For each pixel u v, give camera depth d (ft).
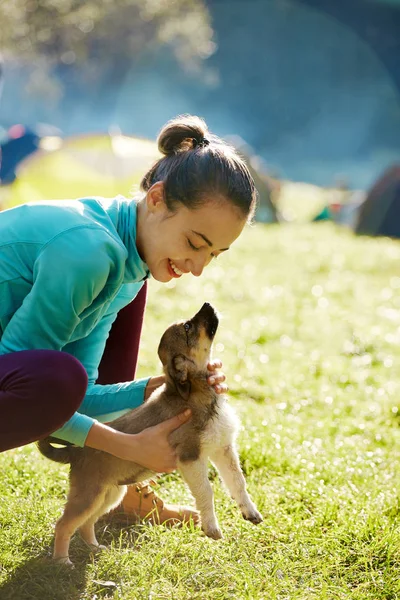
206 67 208.13
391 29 211.61
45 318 12.17
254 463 18.29
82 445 12.80
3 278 12.32
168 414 14.37
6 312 12.63
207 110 208.64
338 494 16.29
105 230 12.37
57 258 12.00
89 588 12.69
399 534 14.39
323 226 79.30
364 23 212.84
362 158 200.85
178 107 196.24
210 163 12.13
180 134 12.85
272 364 29.43
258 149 206.49
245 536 14.58
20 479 16.56
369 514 15.05
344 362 30.32
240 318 37.06
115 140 59.93
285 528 14.96
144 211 12.77
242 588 12.87
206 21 197.26
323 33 213.46
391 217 76.23
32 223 12.35
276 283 46.85
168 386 14.60
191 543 14.19
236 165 12.35
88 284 12.06
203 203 12.07
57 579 12.80
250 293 42.91
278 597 12.64
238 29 213.66
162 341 14.93
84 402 14.60
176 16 174.40
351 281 49.37
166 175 12.51
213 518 14.01
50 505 15.30
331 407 24.20
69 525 13.41
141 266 12.98
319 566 13.64
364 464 18.43
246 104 210.79
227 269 50.03
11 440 12.43
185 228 12.34
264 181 80.74
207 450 14.34
